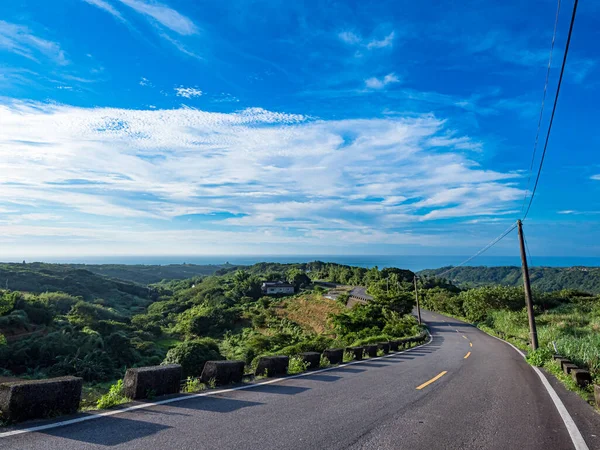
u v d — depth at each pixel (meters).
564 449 4.74
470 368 12.38
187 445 4.14
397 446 4.57
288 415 5.61
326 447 4.36
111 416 5.06
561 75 7.38
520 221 18.41
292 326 56.19
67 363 37.06
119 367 41.31
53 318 54.66
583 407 7.05
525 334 29.12
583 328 26.78
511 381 9.88
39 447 3.84
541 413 6.51
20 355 37.97
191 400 6.19
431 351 19.59
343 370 10.87
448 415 6.14
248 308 73.69
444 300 66.25
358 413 5.97
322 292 82.94
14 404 4.53
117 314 75.00
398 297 52.00
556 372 11.17
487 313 49.72
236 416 5.39
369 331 35.75
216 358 27.70
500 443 4.86
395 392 7.82
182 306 88.12
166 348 53.59
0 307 46.84
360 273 108.25
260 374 9.21
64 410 5.02
